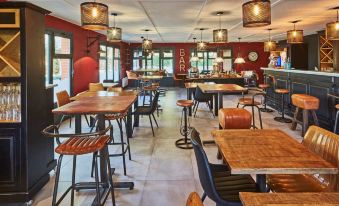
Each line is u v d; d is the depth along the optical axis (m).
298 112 5.71
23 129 2.93
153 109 5.55
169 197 2.99
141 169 3.77
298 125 6.21
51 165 3.51
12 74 2.96
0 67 2.97
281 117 6.98
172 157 4.25
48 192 3.15
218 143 2.11
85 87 8.84
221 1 5.31
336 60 9.32
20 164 2.92
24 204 2.91
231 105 9.17
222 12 6.43
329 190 2.00
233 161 1.72
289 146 2.03
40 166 3.22
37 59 3.19
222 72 12.96
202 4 5.55
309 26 9.09
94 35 9.66
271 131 2.48
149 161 4.08
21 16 2.88
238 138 2.25
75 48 8.01
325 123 5.38
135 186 3.25
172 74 16.17
